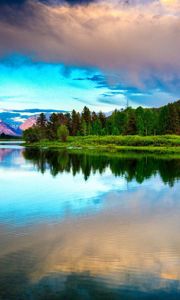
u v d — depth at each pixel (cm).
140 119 13362
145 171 3791
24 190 2616
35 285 1017
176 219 1756
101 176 3394
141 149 8631
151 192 2505
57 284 1024
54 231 1535
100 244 1367
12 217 1786
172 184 2872
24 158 5772
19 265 1153
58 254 1258
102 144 10638
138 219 1752
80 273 1098
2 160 5350
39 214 1852
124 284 1029
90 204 2111
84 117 17138
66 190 2612
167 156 6231
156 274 1095
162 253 1274
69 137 13838
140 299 950
